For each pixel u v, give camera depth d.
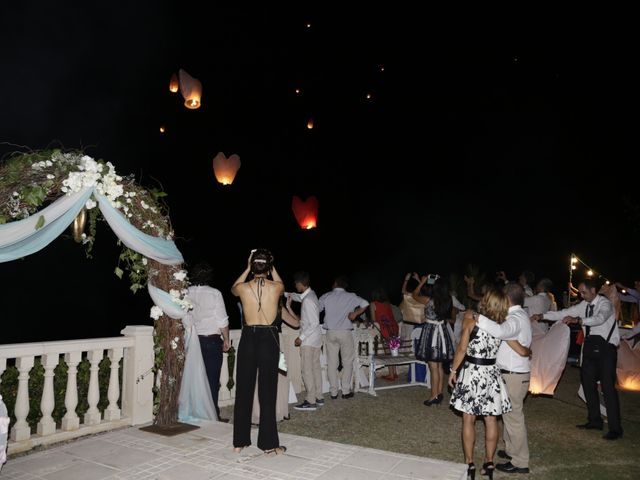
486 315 4.36
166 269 5.29
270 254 4.52
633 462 4.86
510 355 4.59
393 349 7.97
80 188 4.50
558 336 6.91
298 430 5.84
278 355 4.48
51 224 4.44
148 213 5.13
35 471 4.07
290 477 3.97
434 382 6.98
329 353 7.33
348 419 6.29
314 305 6.68
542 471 4.64
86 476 3.98
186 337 5.44
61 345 4.87
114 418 5.29
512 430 4.59
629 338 7.89
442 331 6.95
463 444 4.40
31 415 4.83
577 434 5.71
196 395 5.43
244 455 4.44
